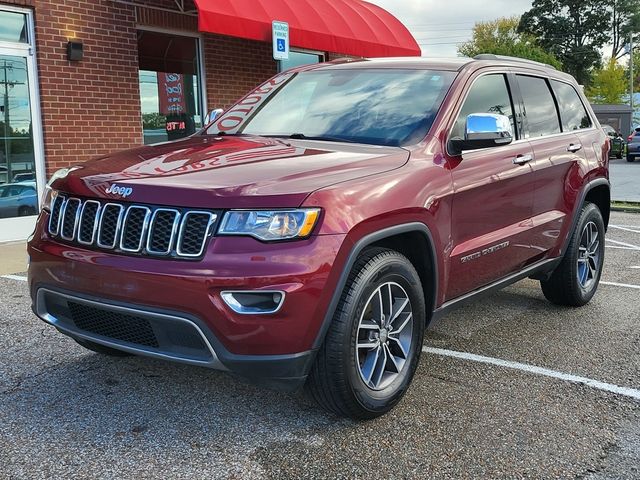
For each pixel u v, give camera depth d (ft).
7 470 9.13
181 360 9.46
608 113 134.92
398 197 10.52
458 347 14.60
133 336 9.98
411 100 13.07
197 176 9.81
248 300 9.00
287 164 10.32
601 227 18.22
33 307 11.26
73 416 10.85
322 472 9.21
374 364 10.55
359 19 37.35
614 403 11.71
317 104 13.97
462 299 12.87
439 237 11.54
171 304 9.12
